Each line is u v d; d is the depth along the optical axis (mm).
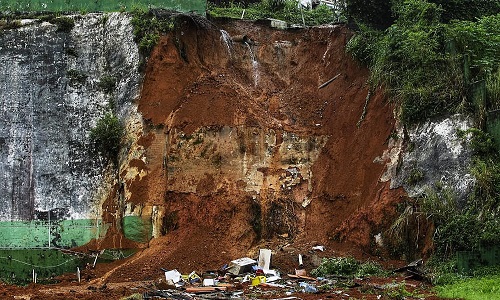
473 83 19141
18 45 23297
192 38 24062
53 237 21188
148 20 23516
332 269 17922
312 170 22312
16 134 22266
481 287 14602
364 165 20781
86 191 21703
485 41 20328
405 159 19500
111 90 22922
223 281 17703
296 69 25094
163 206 21078
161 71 22719
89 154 22078
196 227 20578
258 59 25062
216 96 22641
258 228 20938
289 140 22562
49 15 24047
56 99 22703
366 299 14258
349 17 24469
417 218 18047
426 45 20656
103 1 24656
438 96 19625
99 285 18281
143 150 21656
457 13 23797
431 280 16047
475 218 16797
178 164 21484
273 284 16953
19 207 21547
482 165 17484
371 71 22281
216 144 21812
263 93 24266
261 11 28250
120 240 20781
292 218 21438
